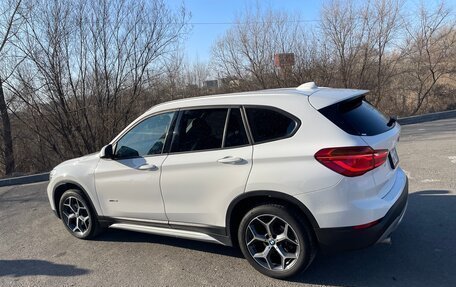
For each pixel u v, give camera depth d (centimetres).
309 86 403
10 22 1227
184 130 414
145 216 446
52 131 1340
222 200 379
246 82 1747
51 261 464
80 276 419
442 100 1738
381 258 391
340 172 325
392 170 376
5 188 937
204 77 1761
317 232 339
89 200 499
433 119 1495
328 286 351
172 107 429
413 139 1033
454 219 465
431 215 483
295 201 341
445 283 338
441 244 407
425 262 375
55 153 1362
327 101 354
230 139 380
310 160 335
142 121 450
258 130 367
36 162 1359
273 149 352
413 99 1753
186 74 1664
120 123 1374
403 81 1758
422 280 346
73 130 1343
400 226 459
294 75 1698
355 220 327
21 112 1316
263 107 371
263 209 360
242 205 378
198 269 407
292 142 347
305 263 352
